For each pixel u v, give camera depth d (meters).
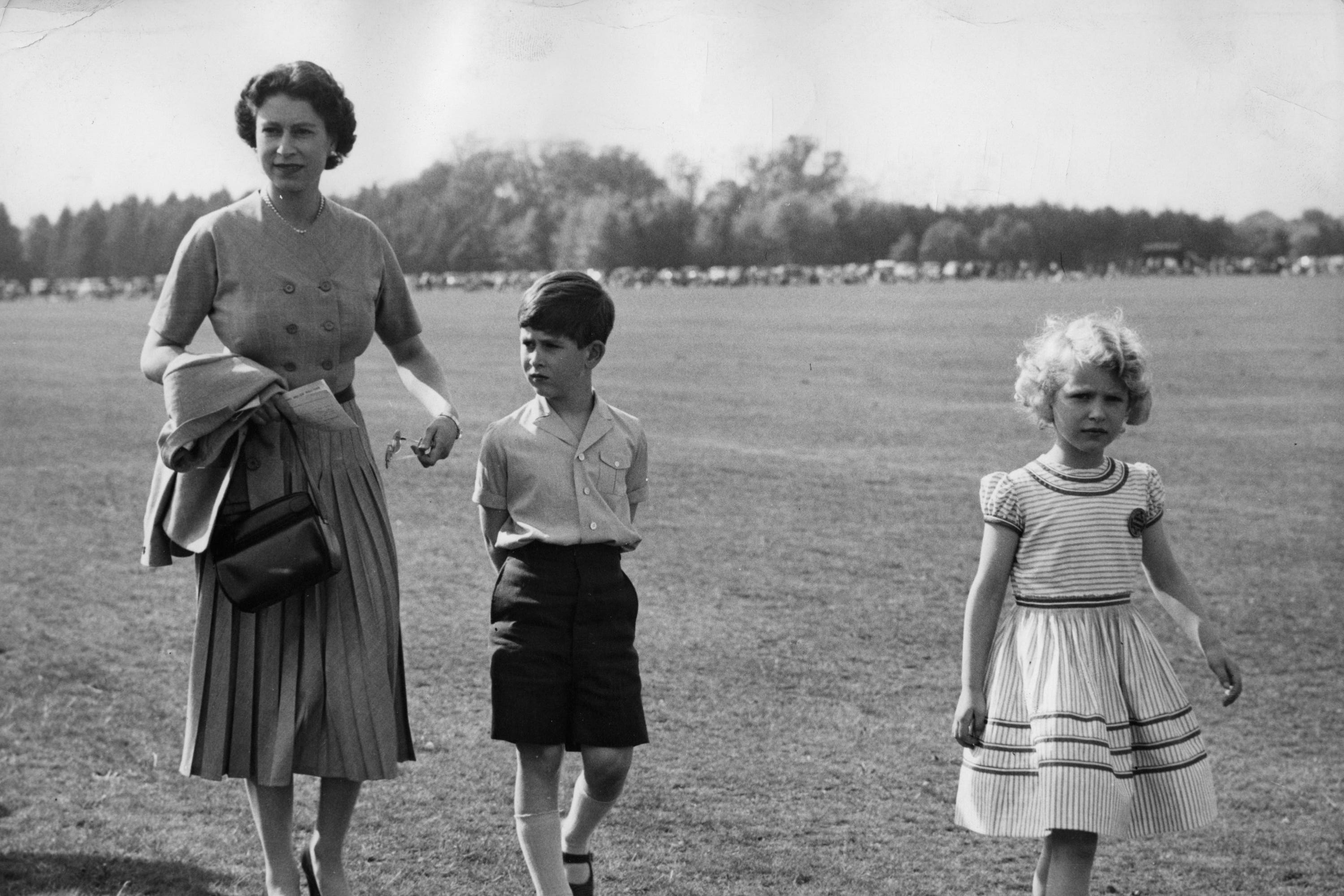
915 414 12.86
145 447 12.38
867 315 15.52
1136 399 3.76
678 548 8.86
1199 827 3.77
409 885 4.14
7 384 15.02
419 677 6.37
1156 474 3.87
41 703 5.90
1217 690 6.57
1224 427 12.42
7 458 11.77
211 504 3.65
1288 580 8.28
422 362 4.17
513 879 4.21
